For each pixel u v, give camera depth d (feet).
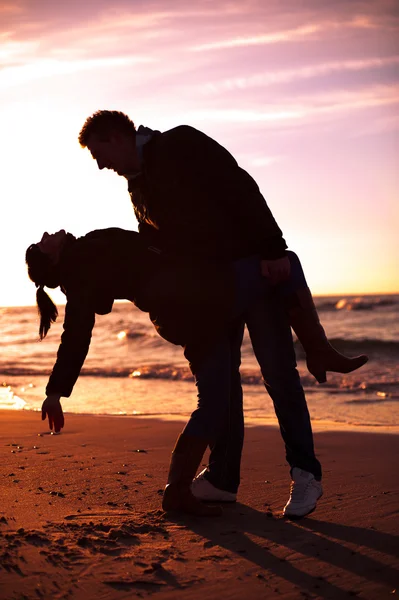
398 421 20.45
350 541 7.63
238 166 8.58
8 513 8.68
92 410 23.61
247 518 8.66
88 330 8.51
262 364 8.97
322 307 144.05
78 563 6.84
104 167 8.89
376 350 58.39
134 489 10.06
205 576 6.59
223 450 9.43
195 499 8.79
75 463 12.03
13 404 25.82
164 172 8.41
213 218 8.43
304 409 9.06
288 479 10.87
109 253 8.46
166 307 8.47
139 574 6.59
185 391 29.96
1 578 6.43
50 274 8.60
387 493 9.79
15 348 83.25
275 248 8.40
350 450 13.51
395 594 6.18
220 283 8.39
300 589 6.30
